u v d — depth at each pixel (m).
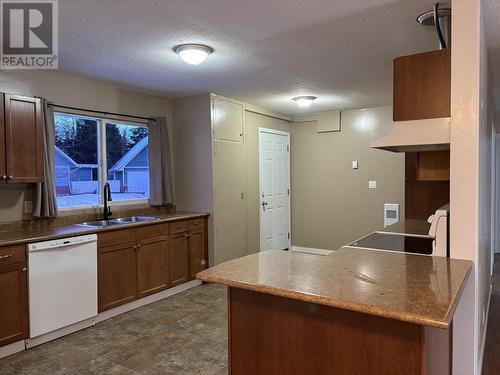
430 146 2.32
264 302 1.76
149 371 2.62
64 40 2.77
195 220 4.54
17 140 3.10
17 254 2.85
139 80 3.96
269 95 4.77
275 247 6.08
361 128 5.83
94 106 4.01
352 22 2.50
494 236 6.28
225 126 4.87
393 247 2.46
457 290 1.51
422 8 2.29
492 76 3.89
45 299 3.01
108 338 3.14
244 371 1.83
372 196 5.79
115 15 2.36
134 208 4.47
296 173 6.49
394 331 1.43
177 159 4.95
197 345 3.01
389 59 3.29
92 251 3.36
